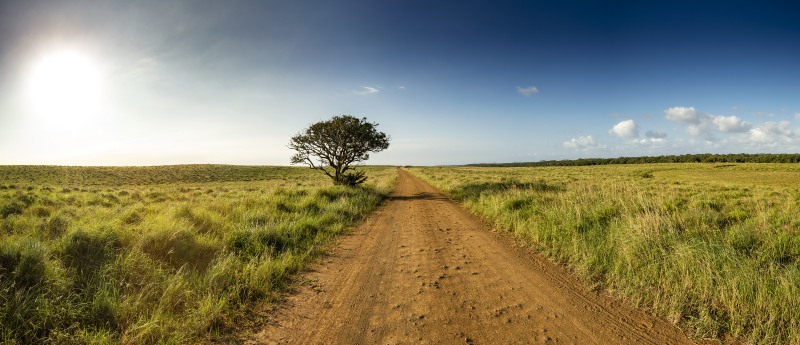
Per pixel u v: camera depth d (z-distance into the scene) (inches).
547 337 148.5
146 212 425.1
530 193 546.0
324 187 796.6
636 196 390.6
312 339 147.4
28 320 135.3
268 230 301.6
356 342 144.9
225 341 144.0
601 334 150.9
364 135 973.8
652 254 219.1
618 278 206.7
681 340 145.6
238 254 252.1
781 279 161.9
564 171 2655.0
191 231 287.9
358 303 185.8
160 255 233.1
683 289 179.6
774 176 1796.3
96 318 147.3
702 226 276.1
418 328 157.1
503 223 402.0
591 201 413.7
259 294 193.0
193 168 3176.7
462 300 189.0
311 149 982.4
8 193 811.4
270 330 154.9
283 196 616.1
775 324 146.9
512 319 165.6
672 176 1911.9
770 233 252.7
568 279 220.5
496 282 216.8
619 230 264.5
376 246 316.8
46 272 168.9
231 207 477.7
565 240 285.3
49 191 1013.8
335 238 346.3
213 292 181.6
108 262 194.2
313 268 248.1
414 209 589.6
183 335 141.4
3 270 164.7
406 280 222.4
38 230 296.7
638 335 149.7
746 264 187.9
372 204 642.2
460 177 1596.9
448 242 330.3
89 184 1881.2
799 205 524.7
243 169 3336.6
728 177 1787.6
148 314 157.1
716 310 164.2
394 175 2209.6
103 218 371.6
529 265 251.4
